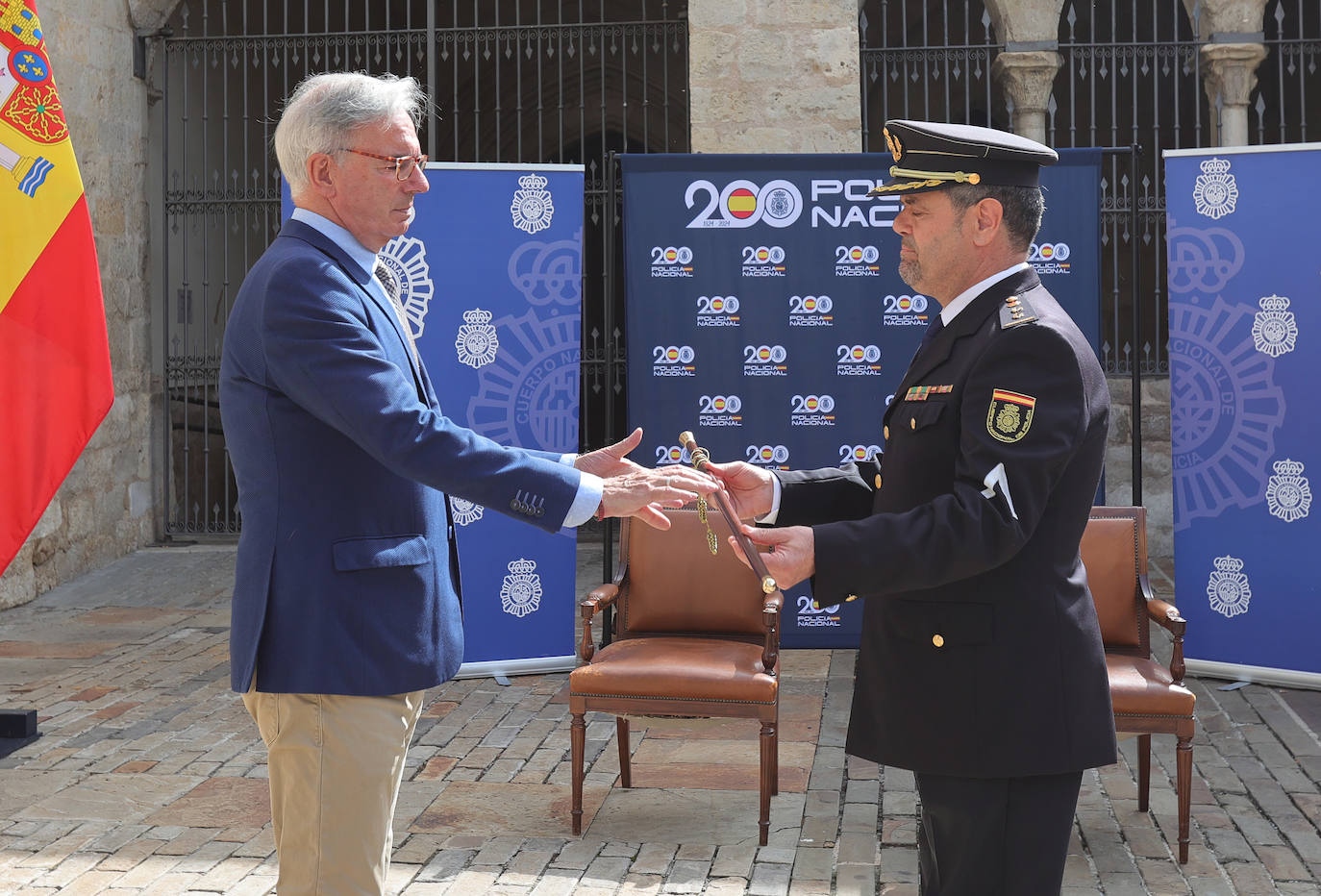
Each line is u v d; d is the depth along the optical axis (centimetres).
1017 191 204
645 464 559
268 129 1097
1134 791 400
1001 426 186
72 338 438
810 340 554
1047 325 191
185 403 865
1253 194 521
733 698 358
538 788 407
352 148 210
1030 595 197
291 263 204
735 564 412
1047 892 200
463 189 537
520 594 554
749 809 385
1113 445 824
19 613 696
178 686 539
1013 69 813
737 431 557
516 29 812
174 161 937
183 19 923
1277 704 501
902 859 344
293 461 204
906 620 204
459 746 454
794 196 552
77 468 785
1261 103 815
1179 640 357
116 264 839
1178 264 537
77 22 793
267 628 204
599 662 373
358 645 204
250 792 402
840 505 239
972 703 197
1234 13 799
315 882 207
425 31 809
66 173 438
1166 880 331
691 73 725
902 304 552
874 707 210
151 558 838
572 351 546
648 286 554
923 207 207
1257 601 530
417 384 223
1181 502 543
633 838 362
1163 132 1185
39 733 468
